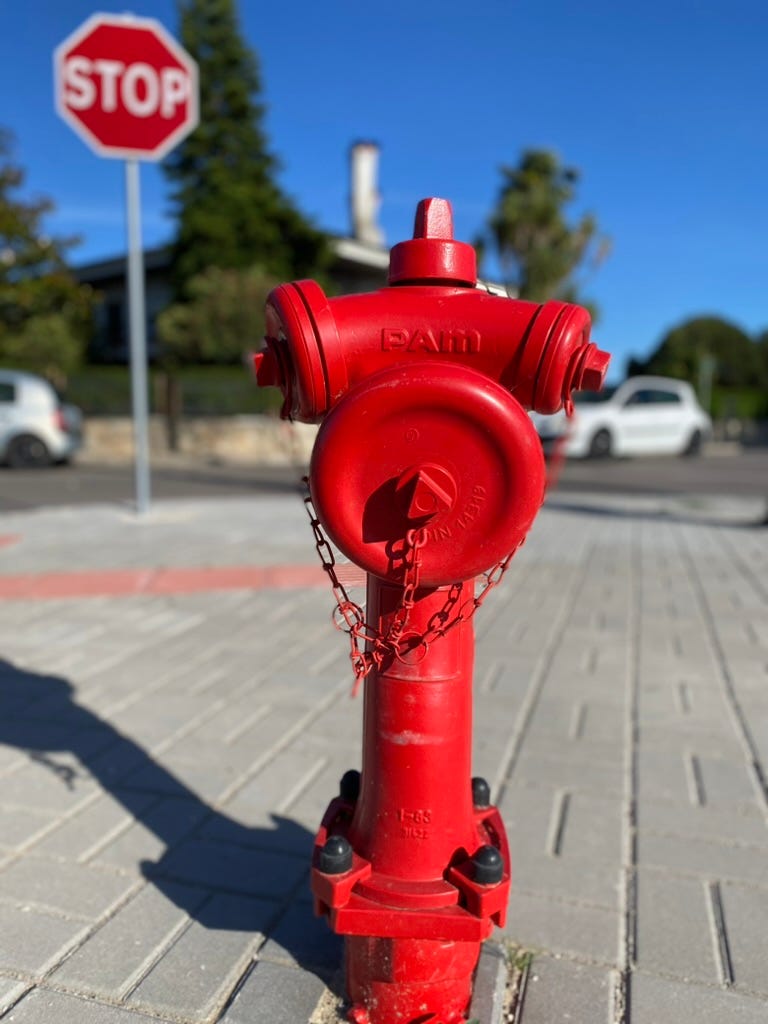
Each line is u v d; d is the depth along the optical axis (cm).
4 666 437
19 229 1602
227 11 2531
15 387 1537
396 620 177
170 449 1923
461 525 166
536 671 438
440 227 178
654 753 340
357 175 2919
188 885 249
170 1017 197
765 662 455
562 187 2523
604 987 210
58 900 240
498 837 204
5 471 1526
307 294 170
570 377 170
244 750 339
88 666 439
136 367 887
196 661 450
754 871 258
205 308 2130
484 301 170
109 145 800
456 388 157
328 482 165
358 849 196
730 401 3244
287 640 489
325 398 173
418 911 180
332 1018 199
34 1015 196
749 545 826
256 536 816
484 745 346
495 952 218
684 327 4838
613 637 500
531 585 637
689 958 219
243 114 2572
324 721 369
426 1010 193
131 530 850
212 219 2327
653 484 1444
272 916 235
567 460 1812
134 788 307
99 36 771
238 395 1919
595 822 286
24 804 293
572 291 2348
